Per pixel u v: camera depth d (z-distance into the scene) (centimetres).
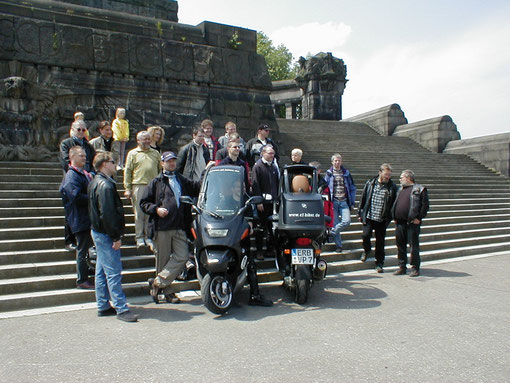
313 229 601
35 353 427
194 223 597
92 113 1288
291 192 657
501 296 651
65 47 1266
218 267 544
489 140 1847
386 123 2358
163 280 595
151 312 571
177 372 383
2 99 1132
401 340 465
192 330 496
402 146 2056
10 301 568
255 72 1603
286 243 628
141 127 1367
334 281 758
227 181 625
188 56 1470
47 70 1245
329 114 3131
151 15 1756
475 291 682
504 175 1759
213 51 1521
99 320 535
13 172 973
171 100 1435
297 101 3400
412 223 793
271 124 1622
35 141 1166
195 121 1467
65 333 486
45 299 589
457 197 1445
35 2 1275
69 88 1258
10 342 457
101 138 872
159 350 434
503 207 1436
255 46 1619
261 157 782
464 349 439
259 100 1606
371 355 423
